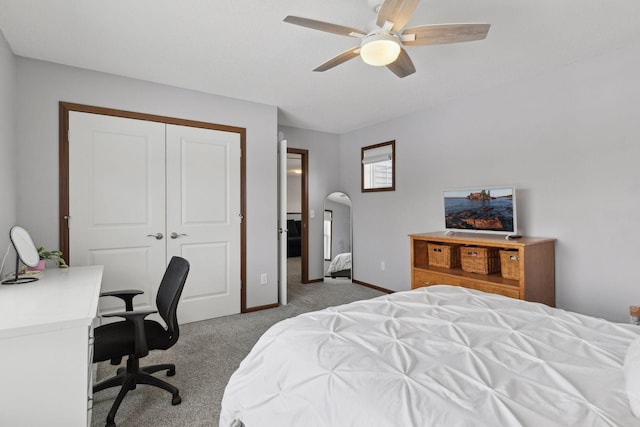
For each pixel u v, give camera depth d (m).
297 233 8.55
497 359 1.15
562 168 2.79
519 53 2.53
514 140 3.12
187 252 3.36
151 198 3.15
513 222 2.88
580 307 2.69
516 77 3.00
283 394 1.14
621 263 2.47
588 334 1.37
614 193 2.50
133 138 3.05
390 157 4.46
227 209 3.58
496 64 2.72
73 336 1.32
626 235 2.44
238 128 3.62
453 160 3.67
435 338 1.33
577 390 0.95
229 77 3.00
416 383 0.99
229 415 1.37
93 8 1.95
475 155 3.45
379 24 1.67
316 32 2.23
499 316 1.57
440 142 3.81
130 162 3.04
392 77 3.00
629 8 1.95
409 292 2.07
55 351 1.29
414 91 3.37
